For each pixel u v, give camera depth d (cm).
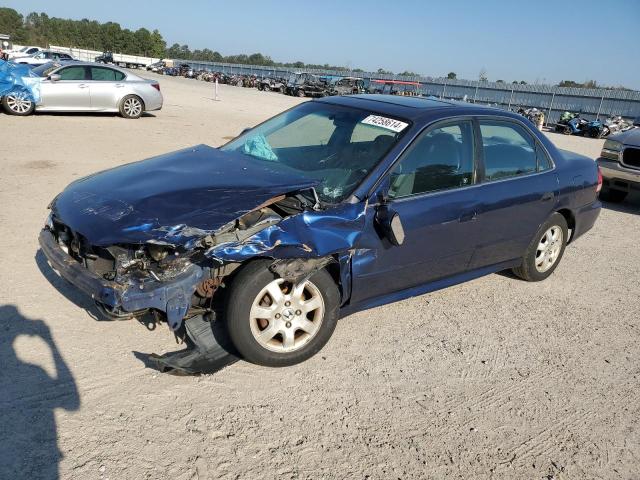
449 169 405
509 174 452
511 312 460
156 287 284
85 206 327
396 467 269
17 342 340
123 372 322
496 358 383
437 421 308
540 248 504
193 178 346
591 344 416
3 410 279
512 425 312
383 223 348
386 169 365
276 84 4547
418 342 394
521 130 470
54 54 3641
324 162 390
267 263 316
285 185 329
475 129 429
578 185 511
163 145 1082
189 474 250
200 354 328
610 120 2841
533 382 357
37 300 396
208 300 329
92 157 909
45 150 935
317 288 338
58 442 262
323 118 441
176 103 2147
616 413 332
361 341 388
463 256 427
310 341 346
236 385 321
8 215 575
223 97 2897
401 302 461
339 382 335
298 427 290
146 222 292
